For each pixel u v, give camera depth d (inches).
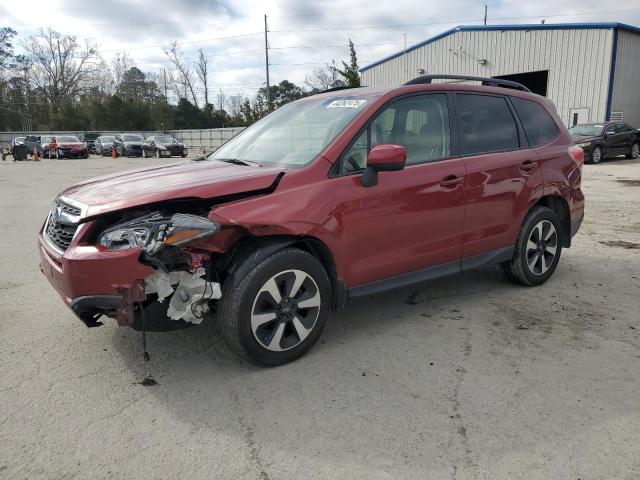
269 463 98.2
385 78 1350.9
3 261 241.8
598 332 155.2
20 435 107.3
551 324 161.5
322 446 102.8
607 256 240.4
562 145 202.4
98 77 2913.4
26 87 2783.0
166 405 118.1
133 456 100.5
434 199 156.2
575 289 193.9
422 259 158.2
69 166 965.8
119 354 143.5
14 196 485.7
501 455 99.4
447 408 115.4
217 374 132.0
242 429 108.8
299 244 138.6
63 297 126.4
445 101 168.4
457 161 164.4
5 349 146.6
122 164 1018.1
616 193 442.6
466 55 1136.8
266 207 125.8
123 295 116.3
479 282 203.0
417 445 102.7
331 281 142.6
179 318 122.6
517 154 182.7
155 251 114.9
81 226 124.0
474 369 133.1
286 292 132.4
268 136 166.9
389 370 133.0
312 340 139.5
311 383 127.0
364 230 142.6
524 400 118.4
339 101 162.9
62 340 152.6
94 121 2365.9
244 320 125.8
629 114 992.9
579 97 975.0
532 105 198.2
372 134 148.0
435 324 162.2
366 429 108.0
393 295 189.2
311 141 149.2
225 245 123.4
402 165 135.0
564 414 112.7
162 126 2365.9
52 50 2738.7
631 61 965.2
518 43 1043.3
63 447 103.3
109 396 122.2
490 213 173.8
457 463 97.3
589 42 945.5
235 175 133.4
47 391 124.3
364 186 141.1
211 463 98.3
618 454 99.5
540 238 192.7
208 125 2440.9
